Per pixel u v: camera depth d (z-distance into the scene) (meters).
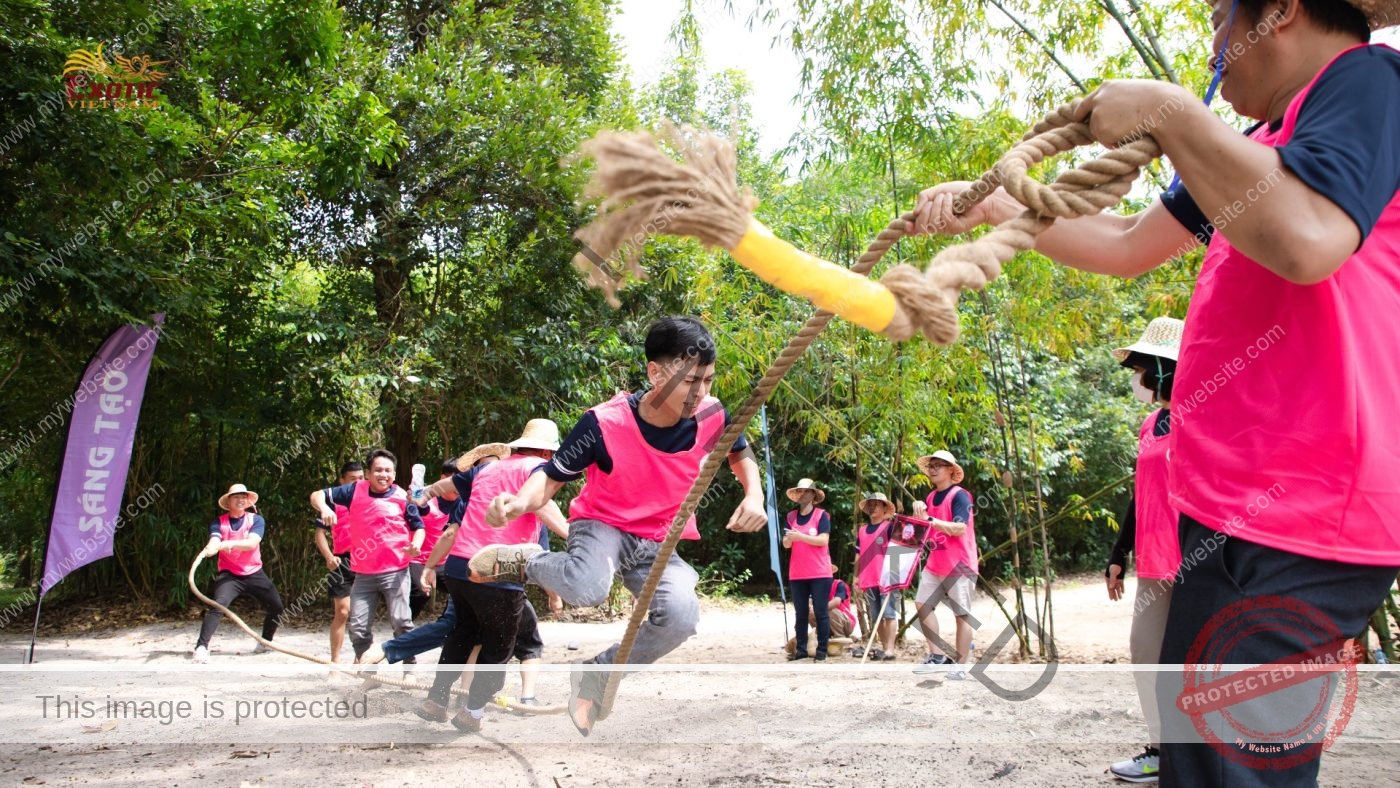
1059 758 4.17
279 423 11.74
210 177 9.16
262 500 12.16
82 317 8.71
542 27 13.38
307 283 14.94
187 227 9.13
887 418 8.71
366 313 11.85
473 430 12.47
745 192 1.39
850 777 3.90
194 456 12.22
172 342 10.66
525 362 11.98
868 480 11.52
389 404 11.87
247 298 11.70
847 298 1.34
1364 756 3.96
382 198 11.28
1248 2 1.63
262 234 10.79
